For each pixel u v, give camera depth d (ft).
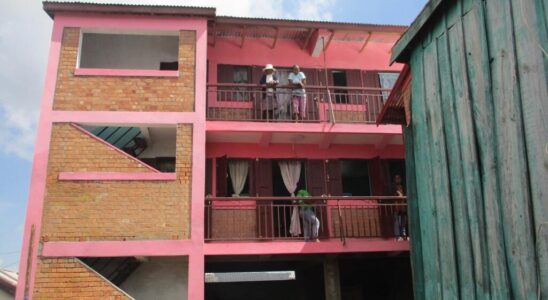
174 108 39.47
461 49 20.54
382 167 47.09
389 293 50.67
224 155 44.47
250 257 41.42
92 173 36.88
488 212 18.35
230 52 48.11
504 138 17.51
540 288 15.49
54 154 37.27
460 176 20.36
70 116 38.32
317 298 50.80
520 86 16.72
